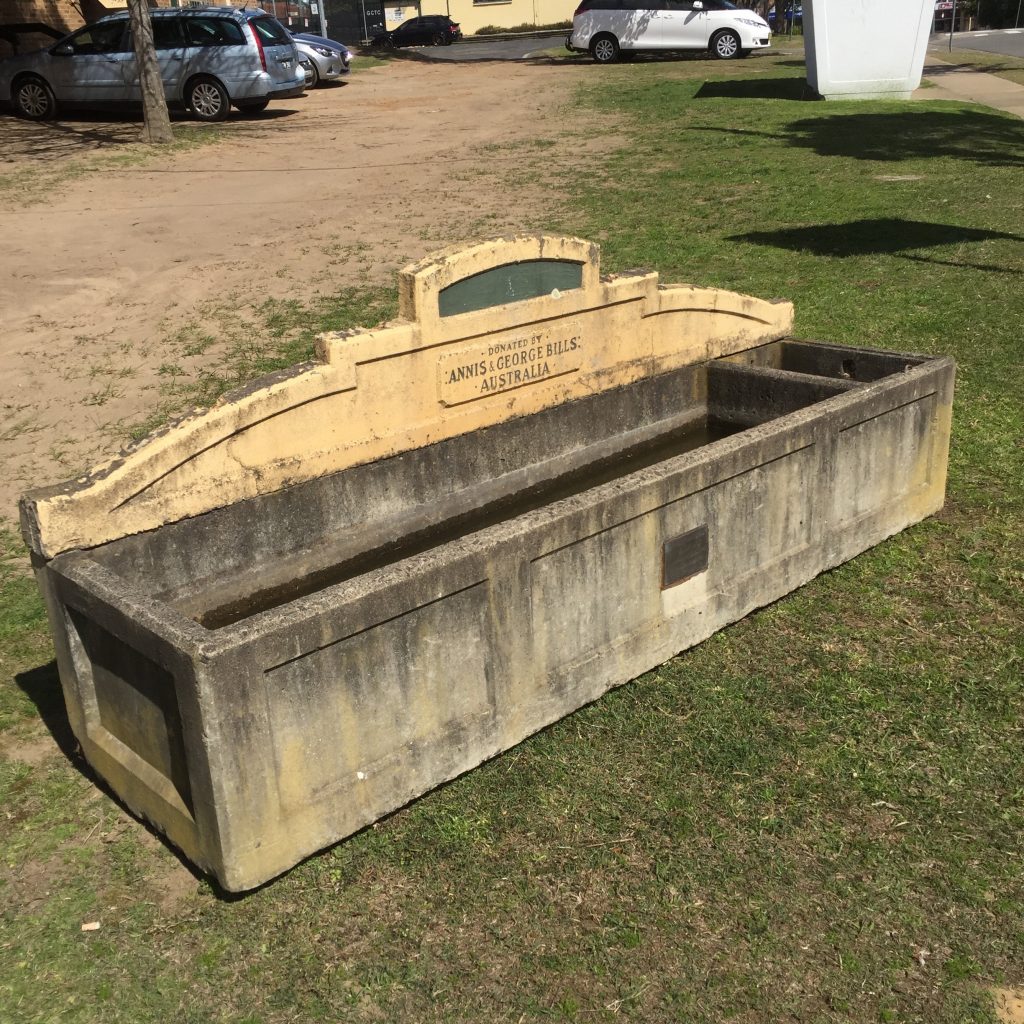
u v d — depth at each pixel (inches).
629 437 245.9
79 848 148.9
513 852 146.8
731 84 968.3
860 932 134.4
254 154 666.2
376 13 2181.3
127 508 163.8
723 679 183.9
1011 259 426.9
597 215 506.3
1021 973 129.0
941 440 234.4
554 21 2097.7
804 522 205.3
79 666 153.6
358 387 194.5
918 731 171.6
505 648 157.5
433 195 553.0
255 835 133.8
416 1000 125.1
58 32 887.1
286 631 130.7
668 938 133.4
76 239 466.9
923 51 858.1
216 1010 124.0
